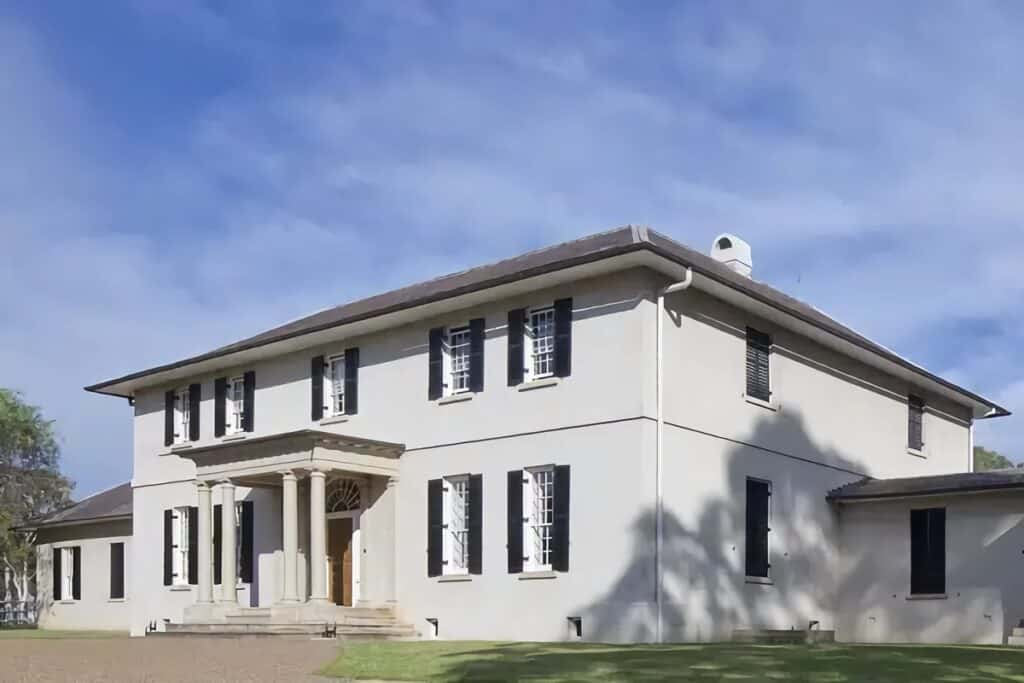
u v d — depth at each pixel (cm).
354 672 1517
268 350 2972
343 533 2772
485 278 2841
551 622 2289
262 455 2625
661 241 2748
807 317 2628
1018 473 2653
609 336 2292
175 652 1892
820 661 1561
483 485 2469
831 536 2789
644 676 1404
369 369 2783
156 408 3394
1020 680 1352
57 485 5184
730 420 2466
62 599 3981
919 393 3303
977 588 2561
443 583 2508
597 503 2253
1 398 5078
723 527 2392
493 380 2491
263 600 2912
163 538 3256
